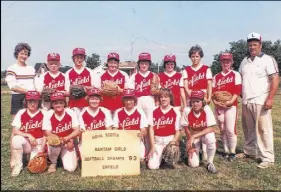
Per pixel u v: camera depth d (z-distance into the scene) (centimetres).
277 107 747
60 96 506
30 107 511
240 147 649
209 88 582
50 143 488
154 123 534
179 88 603
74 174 490
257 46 531
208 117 516
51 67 566
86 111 529
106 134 495
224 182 450
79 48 565
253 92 534
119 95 570
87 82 573
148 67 598
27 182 452
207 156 519
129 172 490
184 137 687
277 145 637
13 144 492
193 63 590
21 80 551
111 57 570
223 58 565
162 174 488
